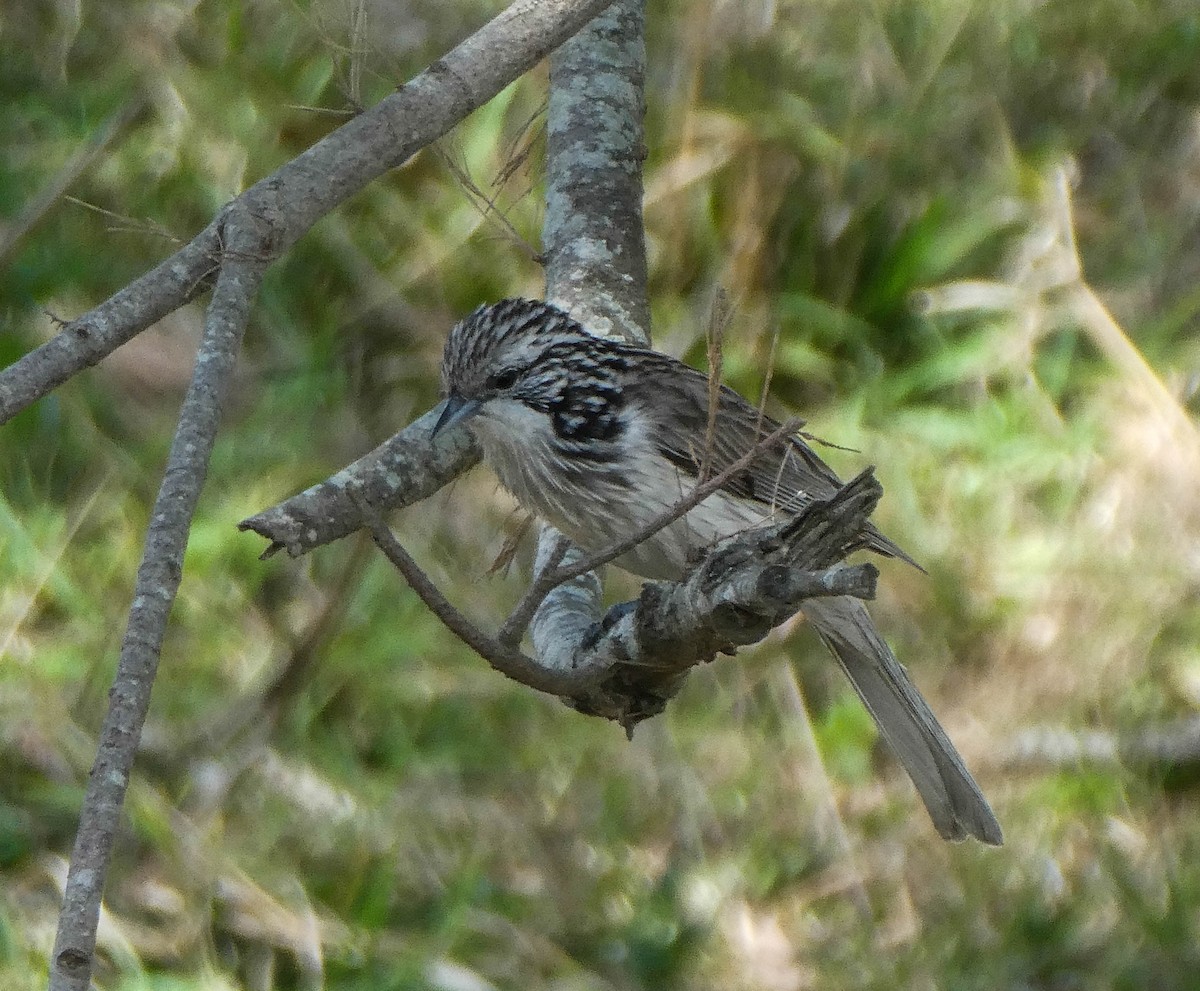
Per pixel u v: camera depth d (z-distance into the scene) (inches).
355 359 493.4
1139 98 546.6
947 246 503.2
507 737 453.1
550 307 336.2
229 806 430.0
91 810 179.5
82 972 172.9
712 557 239.6
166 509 198.4
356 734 448.1
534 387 331.0
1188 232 536.7
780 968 426.0
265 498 467.2
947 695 475.5
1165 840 452.4
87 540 459.5
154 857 416.8
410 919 418.0
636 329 349.7
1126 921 436.8
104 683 442.6
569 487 333.1
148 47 509.0
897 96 518.6
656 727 459.2
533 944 418.0
